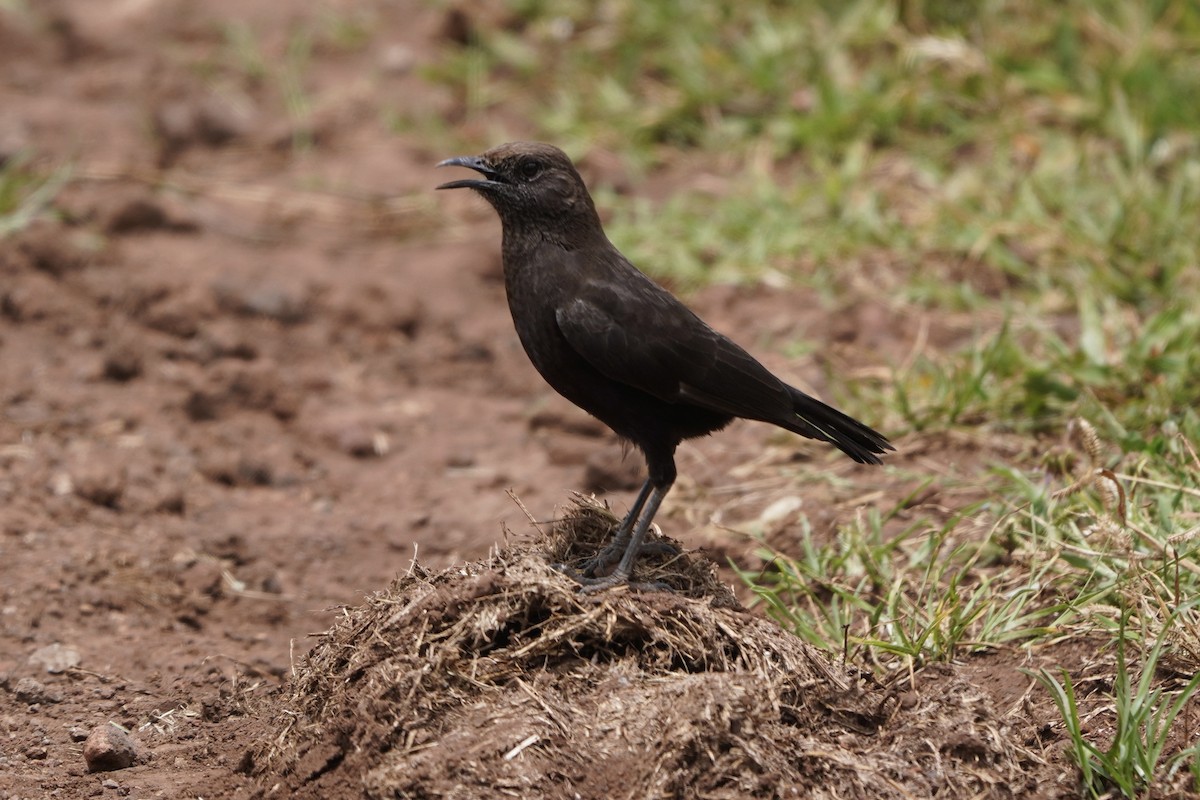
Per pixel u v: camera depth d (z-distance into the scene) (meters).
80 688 8.91
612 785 6.88
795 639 7.75
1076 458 10.40
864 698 7.55
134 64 19.66
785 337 13.56
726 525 10.75
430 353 14.48
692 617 7.61
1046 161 15.05
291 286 15.10
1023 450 11.01
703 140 16.94
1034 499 9.66
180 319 14.34
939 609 8.61
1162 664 8.04
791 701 7.40
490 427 13.28
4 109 18.20
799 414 9.08
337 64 19.62
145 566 10.51
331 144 18.16
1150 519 9.37
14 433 12.27
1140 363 11.43
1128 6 16.70
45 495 11.30
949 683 7.66
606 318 8.64
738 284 14.43
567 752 6.99
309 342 14.48
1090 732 7.70
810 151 16.22
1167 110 15.24
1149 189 14.23
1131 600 8.30
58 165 16.91
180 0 21.09
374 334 14.72
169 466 12.07
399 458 12.70
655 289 8.90
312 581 10.66
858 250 14.50
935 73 16.66
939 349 12.92
